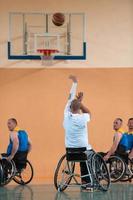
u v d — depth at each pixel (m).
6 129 13.10
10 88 13.17
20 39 13.25
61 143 13.16
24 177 12.93
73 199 8.51
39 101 13.20
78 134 9.20
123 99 13.31
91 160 9.35
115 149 11.05
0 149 13.04
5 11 13.25
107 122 13.27
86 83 13.29
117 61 13.33
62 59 13.29
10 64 13.19
